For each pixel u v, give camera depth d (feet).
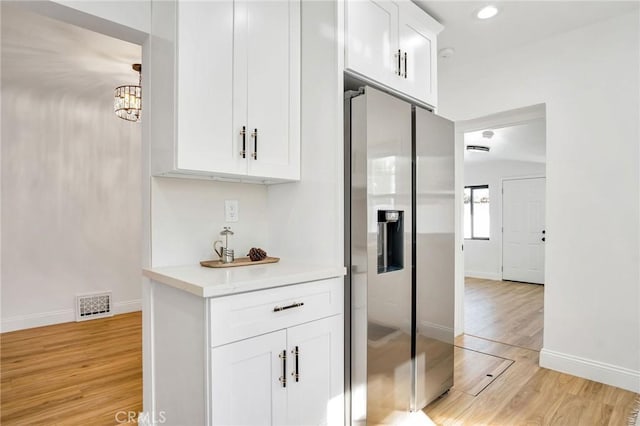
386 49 6.55
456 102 10.40
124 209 13.42
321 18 6.04
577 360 8.25
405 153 6.29
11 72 10.30
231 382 4.33
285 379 4.86
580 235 8.25
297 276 5.00
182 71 4.87
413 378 6.51
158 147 5.37
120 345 9.96
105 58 9.41
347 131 5.90
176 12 4.87
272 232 7.02
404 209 6.24
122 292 13.32
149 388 5.74
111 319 12.50
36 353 9.36
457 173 11.46
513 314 13.78
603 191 7.97
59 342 10.17
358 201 5.73
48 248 11.87
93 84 11.25
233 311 4.36
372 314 5.68
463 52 9.48
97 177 12.87
